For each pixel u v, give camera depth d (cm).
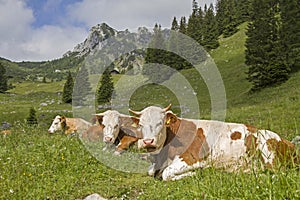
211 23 8062
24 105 6606
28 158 999
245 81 5031
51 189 781
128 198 760
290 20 4900
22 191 756
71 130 1838
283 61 4334
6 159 992
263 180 505
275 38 4706
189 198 582
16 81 18838
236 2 10119
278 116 2183
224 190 527
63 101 6575
